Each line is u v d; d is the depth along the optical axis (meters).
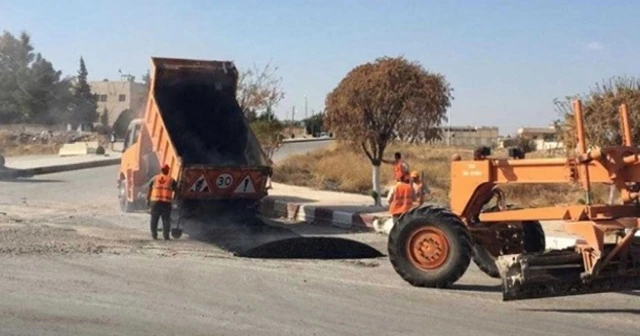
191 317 8.95
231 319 8.91
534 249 11.88
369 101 21.47
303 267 12.64
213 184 17.56
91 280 11.00
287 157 43.34
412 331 8.56
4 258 12.63
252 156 18.86
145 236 16.47
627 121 10.70
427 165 35.19
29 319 8.65
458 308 9.87
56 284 10.64
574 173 10.54
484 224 11.70
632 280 9.86
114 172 39.97
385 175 30.11
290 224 20.12
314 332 8.41
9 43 89.94
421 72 21.81
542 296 9.84
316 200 23.69
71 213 20.67
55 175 37.09
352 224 19.30
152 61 19.16
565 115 19.92
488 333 8.57
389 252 11.32
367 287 11.07
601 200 18.72
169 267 12.29
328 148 49.12
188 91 19.53
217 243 15.73
